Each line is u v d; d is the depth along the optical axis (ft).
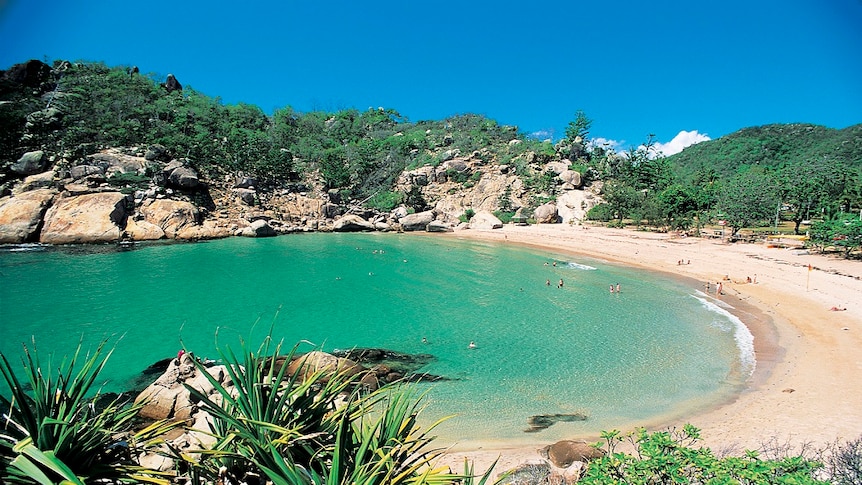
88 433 16.76
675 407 65.77
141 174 254.47
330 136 481.05
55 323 100.22
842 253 176.55
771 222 269.64
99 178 235.40
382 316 111.55
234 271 162.30
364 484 16.15
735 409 63.98
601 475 25.71
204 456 18.25
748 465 24.14
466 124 545.03
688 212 265.75
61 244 201.46
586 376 76.95
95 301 118.93
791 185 246.27
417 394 69.56
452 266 181.27
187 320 104.99
